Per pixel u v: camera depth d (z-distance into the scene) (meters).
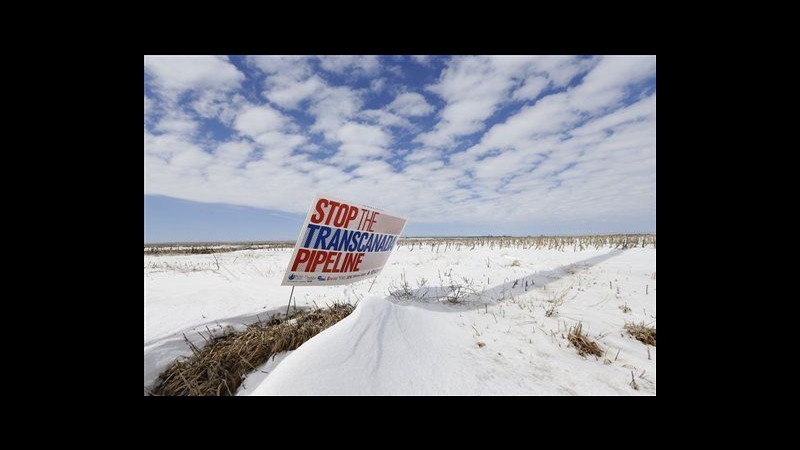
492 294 6.08
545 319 4.59
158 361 3.35
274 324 4.54
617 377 3.01
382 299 4.26
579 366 3.21
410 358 3.13
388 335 3.46
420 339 3.65
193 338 3.91
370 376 2.69
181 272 9.45
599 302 5.44
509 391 2.72
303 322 4.33
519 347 3.62
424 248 15.06
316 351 2.79
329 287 7.03
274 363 3.31
